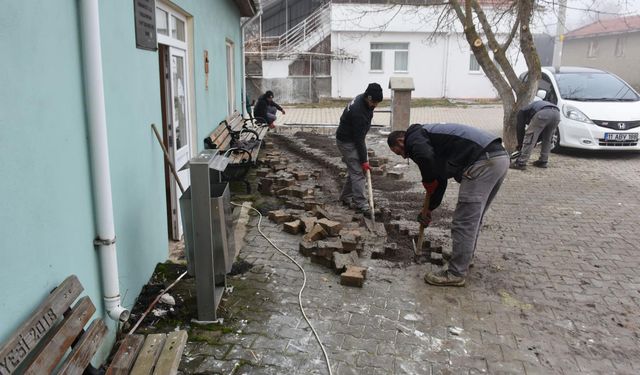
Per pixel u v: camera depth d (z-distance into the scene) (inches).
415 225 242.5
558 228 246.4
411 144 169.5
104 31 130.5
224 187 156.5
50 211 100.4
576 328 153.5
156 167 179.8
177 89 235.0
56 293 95.8
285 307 160.6
